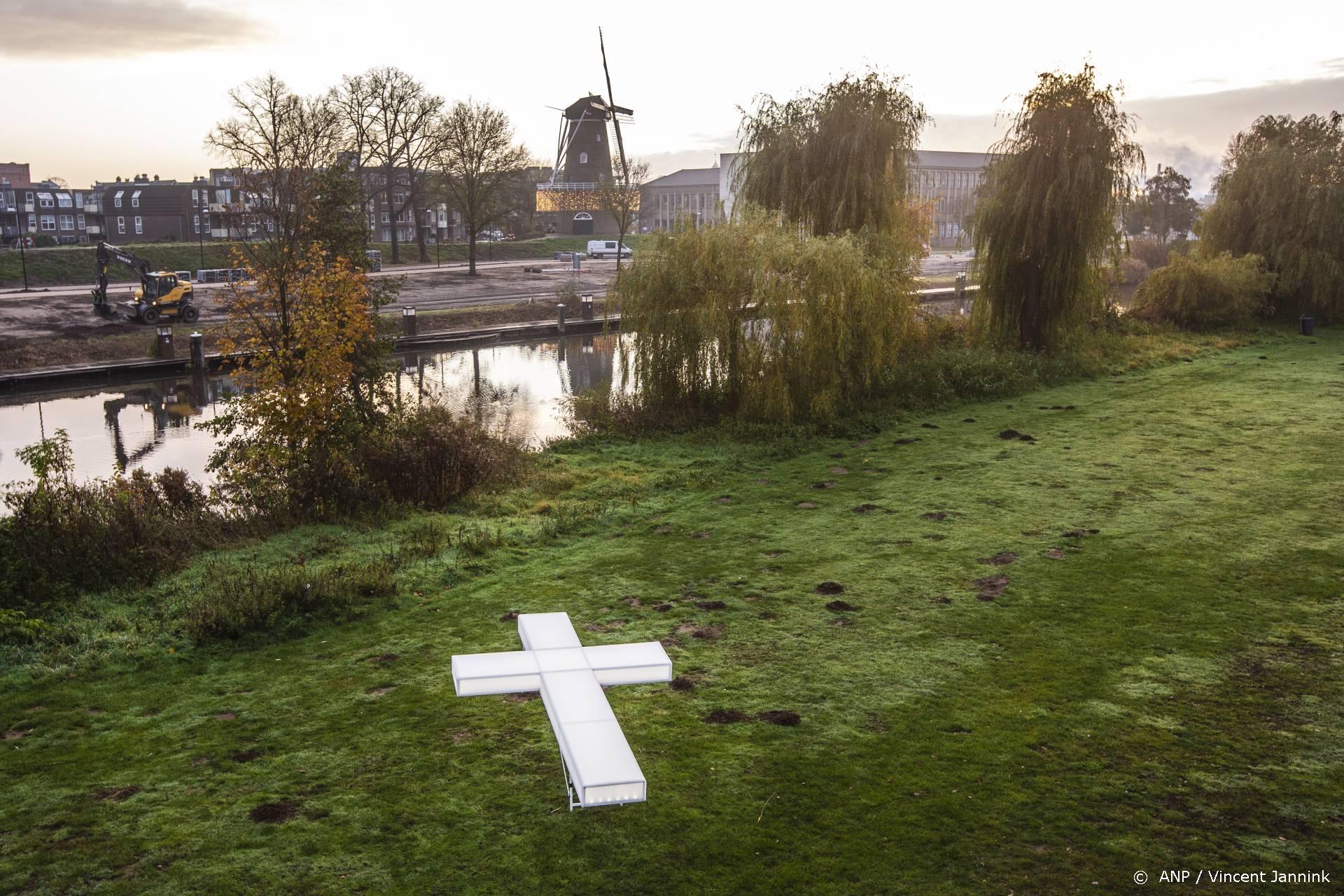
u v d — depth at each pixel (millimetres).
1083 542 13758
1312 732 8359
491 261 88000
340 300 18312
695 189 150750
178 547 14469
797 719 8773
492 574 13328
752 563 13430
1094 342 31953
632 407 23875
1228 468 17734
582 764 5434
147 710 9367
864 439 21531
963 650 10266
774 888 6434
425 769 8023
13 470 23766
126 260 46438
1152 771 7770
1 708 9430
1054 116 28953
